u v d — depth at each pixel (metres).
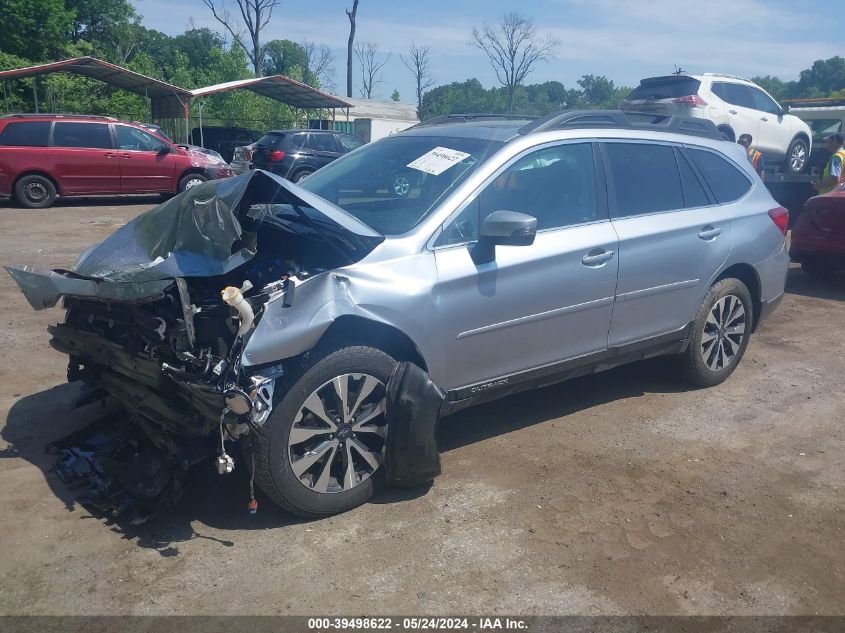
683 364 5.47
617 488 4.10
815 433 4.87
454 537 3.60
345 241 3.94
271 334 3.37
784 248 5.92
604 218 4.69
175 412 3.53
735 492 4.09
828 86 97.75
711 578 3.34
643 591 3.24
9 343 6.20
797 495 4.07
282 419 3.48
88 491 3.86
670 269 4.98
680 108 13.19
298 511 3.64
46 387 5.30
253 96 36.59
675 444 4.66
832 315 7.98
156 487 3.54
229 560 3.38
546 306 4.33
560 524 3.73
